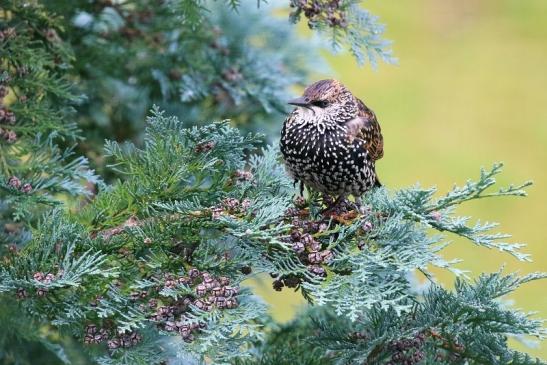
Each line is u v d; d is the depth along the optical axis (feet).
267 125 31.78
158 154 19.94
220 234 19.98
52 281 18.33
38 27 26.76
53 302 19.60
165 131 19.94
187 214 19.22
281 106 31.07
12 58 24.93
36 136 24.62
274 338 25.05
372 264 18.86
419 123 65.92
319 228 19.81
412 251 18.67
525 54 73.92
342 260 18.92
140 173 20.25
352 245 19.43
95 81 30.53
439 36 75.46
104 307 19.30
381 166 62.03
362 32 24.94
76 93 29.19
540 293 52.06
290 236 18.98
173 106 31.35
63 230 19.43
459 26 76.59
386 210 19.79
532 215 59.26
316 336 21.66
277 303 41.93
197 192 20.43
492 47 74.64
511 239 57.11
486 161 62.69
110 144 20.40
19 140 24.66
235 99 30.27
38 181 23.48
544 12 78.28
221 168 20.45
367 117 26.05
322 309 25.26
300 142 25.29
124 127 31.27
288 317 41.06
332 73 33.47
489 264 54.34
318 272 18.78
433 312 19.76
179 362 21.25
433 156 63.16
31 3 26.23
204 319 18.29
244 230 18.52
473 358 19.72
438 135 65.16
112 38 30.01
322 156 25.26
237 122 31.78
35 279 18.51
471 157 63.16
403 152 63.31
